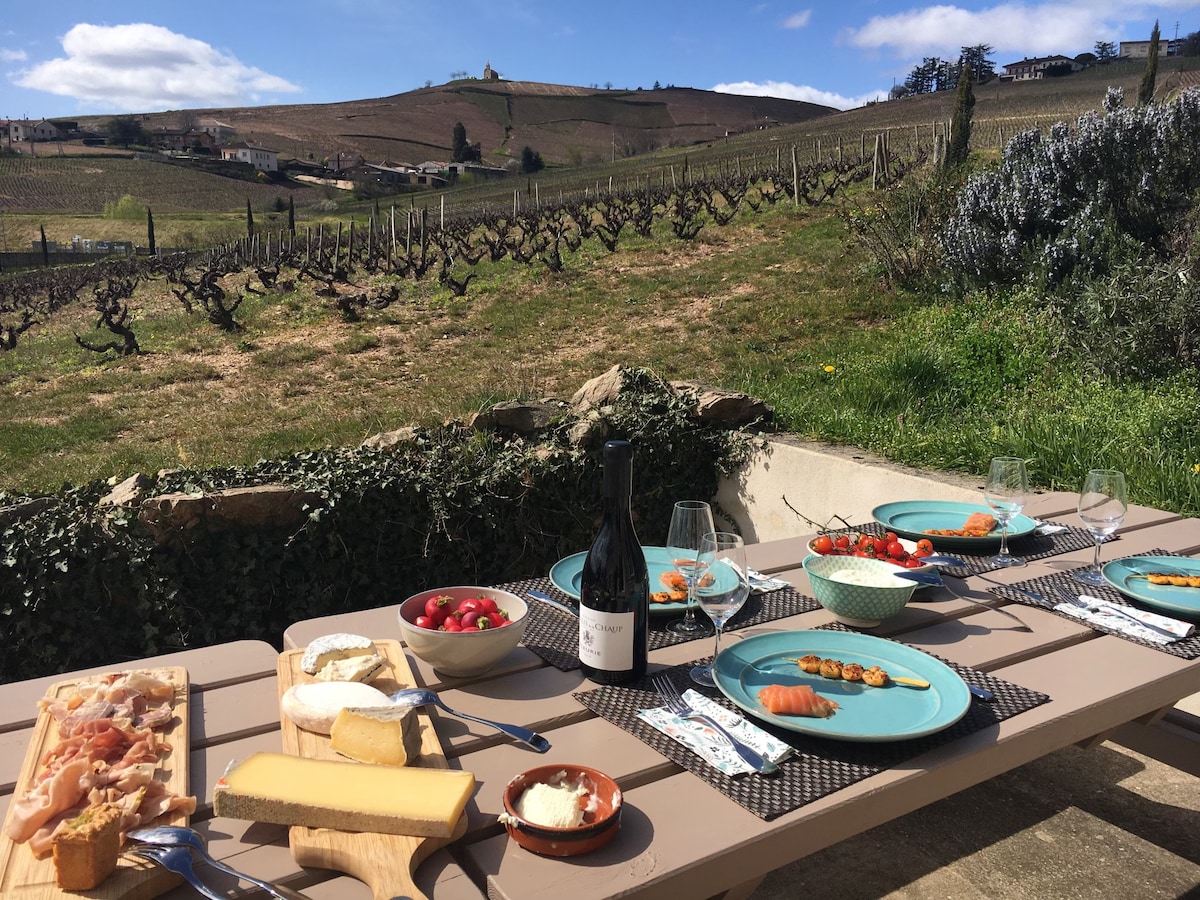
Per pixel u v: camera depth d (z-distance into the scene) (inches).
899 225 450.0
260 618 166.2
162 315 736.3
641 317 499.8
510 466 191.5
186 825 46.8
